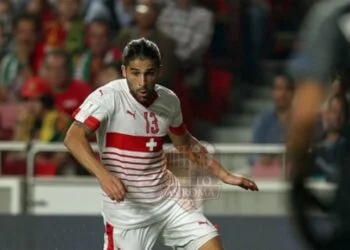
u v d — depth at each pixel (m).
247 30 27.20
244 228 19.42
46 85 22.64
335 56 8.16
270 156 20.16
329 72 8.16
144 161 13.78
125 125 13.62
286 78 22.17
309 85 8.08
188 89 24.56
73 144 13.38
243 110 26.31
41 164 20.86
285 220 19.27
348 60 8.16
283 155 19.73
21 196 20.55
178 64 22.67
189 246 14.04
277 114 22.36
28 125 22.56
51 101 22.61
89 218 19.30
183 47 25.12
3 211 20.58
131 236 14.03
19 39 24.84
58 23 25.06
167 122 13.83
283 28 28.86
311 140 7.81
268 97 26.92
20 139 22.56
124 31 22.95
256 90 27.16
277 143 22.33
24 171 21.17
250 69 27.38
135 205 13.91
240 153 20.19
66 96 22.64
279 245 19.30
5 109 23.38
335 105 16.19
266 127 22.45
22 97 22.91
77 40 24.44
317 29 8.23
